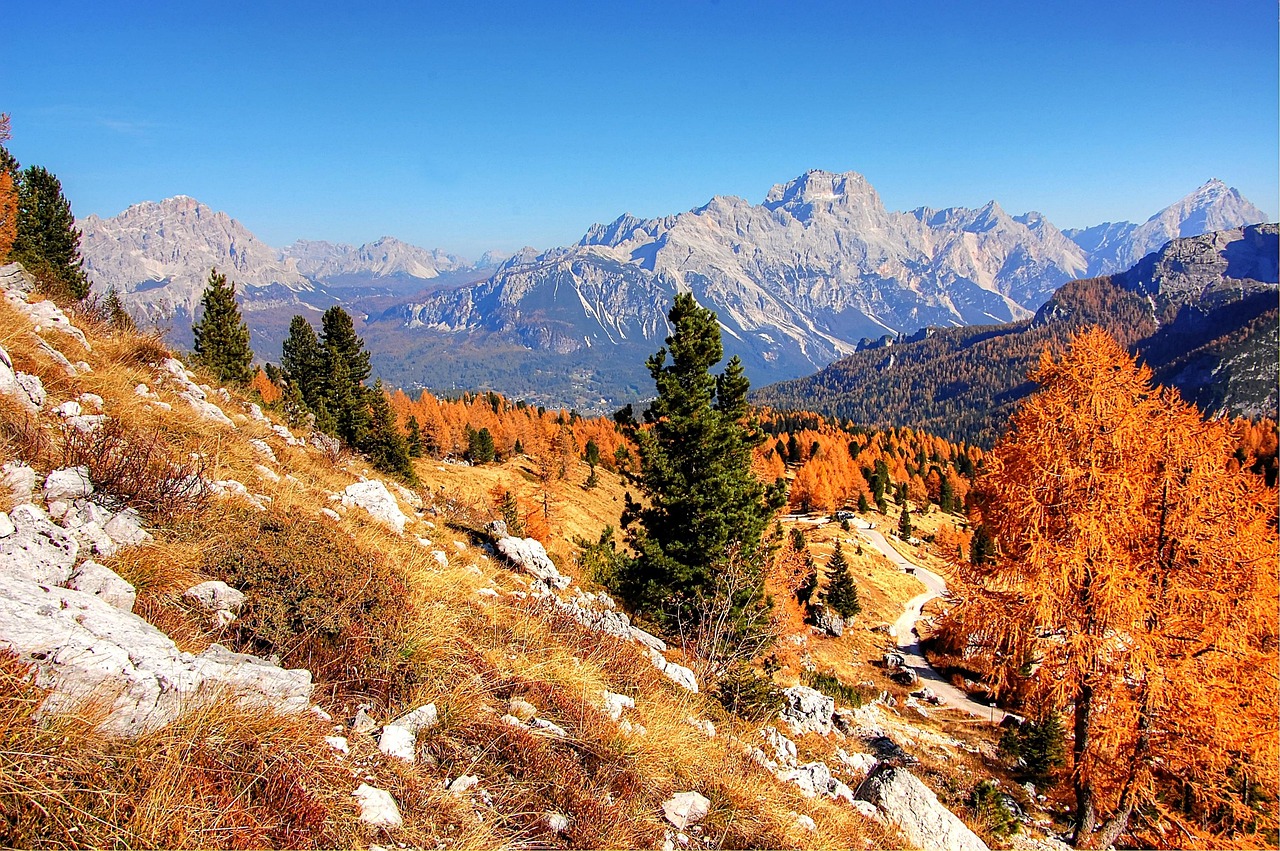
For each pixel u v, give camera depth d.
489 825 4.13
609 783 5.33
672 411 22.30
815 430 196.50
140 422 8.48
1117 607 12.60
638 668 9.16
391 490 14.85
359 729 4.52
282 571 5.71
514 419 104.88
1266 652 13.03
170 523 6.03
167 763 3.18
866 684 45.88
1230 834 13.80
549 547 20.61
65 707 3.13
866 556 82.06
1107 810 14.35
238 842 3.04
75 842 2.73
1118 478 12.98
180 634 4.58
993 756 29.97
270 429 13.93
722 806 6.09
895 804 8.89
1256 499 13.09
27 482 5.22
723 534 20.00
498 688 6.11
